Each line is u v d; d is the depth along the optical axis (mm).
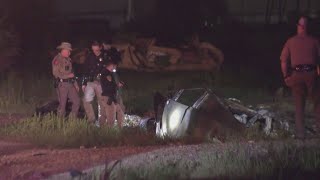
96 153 38188
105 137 43156
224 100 47750
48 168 33750
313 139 37938
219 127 43531
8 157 37375
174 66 91812
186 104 46562
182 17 119500
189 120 43875
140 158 34312
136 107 59531
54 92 67500
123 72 89500
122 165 31969
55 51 91125
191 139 42594
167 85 76250
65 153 38438
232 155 32938
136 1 125812
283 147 34406
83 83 49438
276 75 85000
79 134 43938
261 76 84562
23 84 73688
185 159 33094
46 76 80188
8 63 88875
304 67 40688
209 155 33375
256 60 98250
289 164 30656
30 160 36312
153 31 116062
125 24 120375
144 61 92000
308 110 46969
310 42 40781
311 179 28516
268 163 30938
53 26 117500
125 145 41750
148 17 120938
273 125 45281
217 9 123125
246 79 82500
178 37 112562
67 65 49719
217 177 29375
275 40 107750
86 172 30734
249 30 116312
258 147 35031
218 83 79250
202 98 44906
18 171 33250
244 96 65562
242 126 43781
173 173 30172
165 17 119688
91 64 49094
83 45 104562
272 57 99688
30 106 59812
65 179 30375
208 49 94438
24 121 49156
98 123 50031
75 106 50250
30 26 114812
